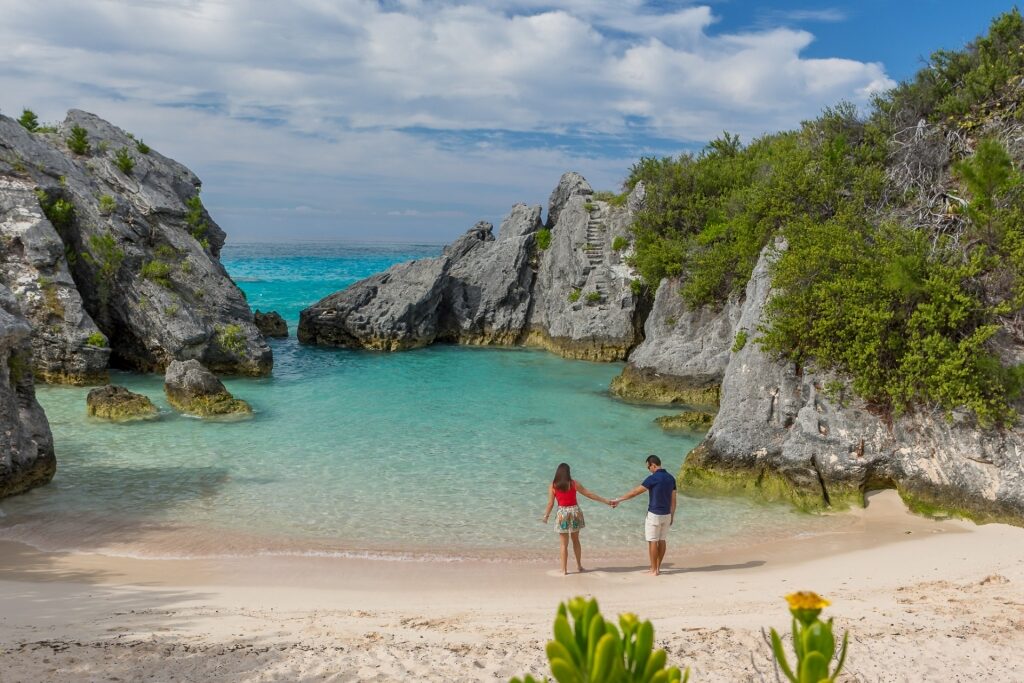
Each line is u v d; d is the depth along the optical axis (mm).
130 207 38031
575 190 49906
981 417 16031
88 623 10039
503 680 7801
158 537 14867
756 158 41969
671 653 8625
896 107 28016
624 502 17688
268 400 29125
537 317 47219
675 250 36219
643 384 30500
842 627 9609
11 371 17875
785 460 17891
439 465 20297
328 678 7773
